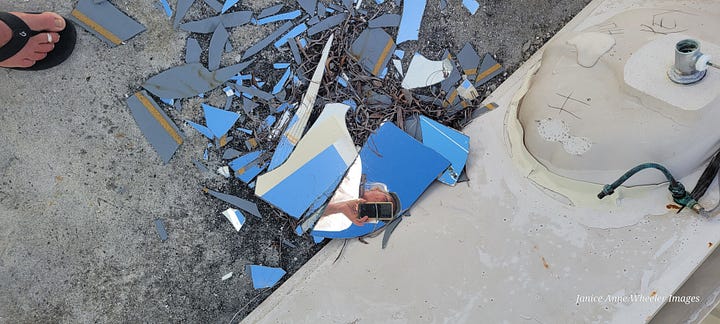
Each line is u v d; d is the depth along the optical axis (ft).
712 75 5.48
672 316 6.07
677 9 6.21
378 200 6.63
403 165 6.68
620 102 5.80
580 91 6.03
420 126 6.85
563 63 6.28
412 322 6.32
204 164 7.06
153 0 7.18
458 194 6.59
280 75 7.16
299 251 6.95
